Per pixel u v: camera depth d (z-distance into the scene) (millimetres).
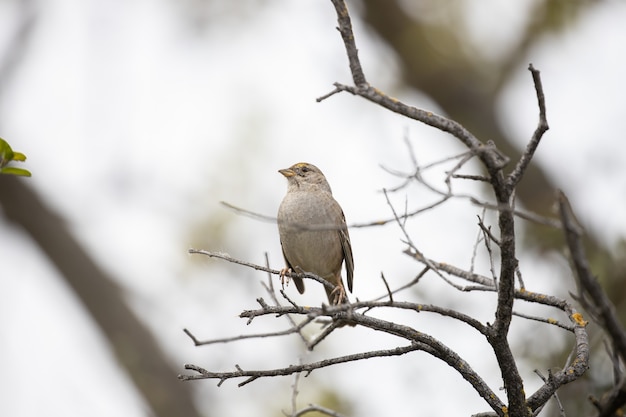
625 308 11164
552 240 12078
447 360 6719
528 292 7344
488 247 6770
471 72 16625
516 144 16344
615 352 6047
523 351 11164
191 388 16438
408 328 6645
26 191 16469
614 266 11555
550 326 11188
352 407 11602
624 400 5895
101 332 16719
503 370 6539
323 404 11719
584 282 5398
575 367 6742
